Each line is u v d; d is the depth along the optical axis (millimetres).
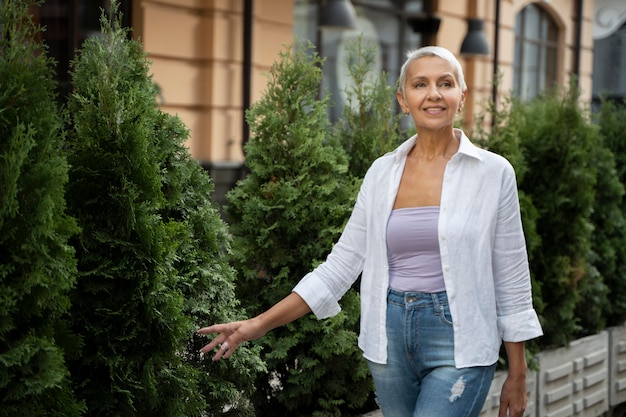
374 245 3090
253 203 4137
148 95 3400
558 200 5852
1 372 2662
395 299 3031
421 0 12156
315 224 4160
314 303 3242
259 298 4227
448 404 2930
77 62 3305
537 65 15039
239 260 4172
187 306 3475
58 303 2736
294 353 4242
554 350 5762
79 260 3066
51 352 2705
